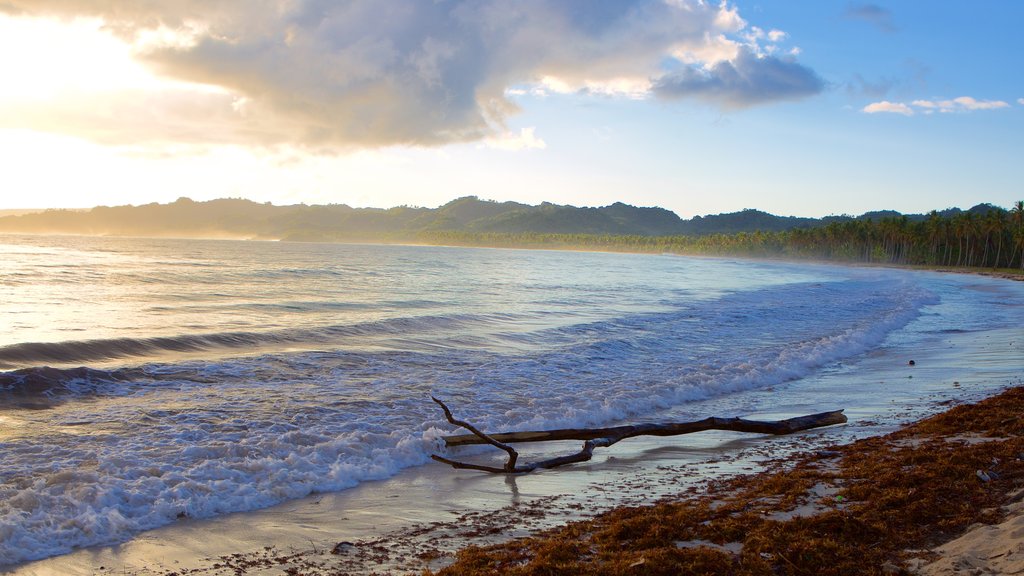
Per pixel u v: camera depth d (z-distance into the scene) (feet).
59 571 19.29
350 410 39.63
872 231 529.86
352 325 74.69
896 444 32.19
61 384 42.27
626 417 41.81
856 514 21.45
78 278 142.10
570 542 20.44
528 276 227.20
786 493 24.85
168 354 57.26
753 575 17.22
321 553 20.72
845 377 55.47
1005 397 40.93
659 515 22.58
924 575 16.69
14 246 379.14
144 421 35.76
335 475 28.60
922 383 51.60
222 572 19.31
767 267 408.87
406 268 257.14
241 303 100.94
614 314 100.89
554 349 66.13
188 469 27.84
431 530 22.85
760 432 37.35
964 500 22.36
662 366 57.88
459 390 46.52
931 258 461.37
